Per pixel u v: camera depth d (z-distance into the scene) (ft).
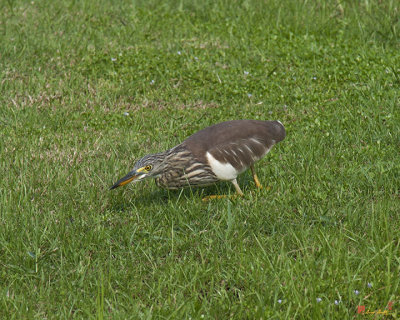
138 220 36.91
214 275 32.04
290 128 46.83
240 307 29.48
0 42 62.69
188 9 72.38
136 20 68.95
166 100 53.52
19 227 35.91
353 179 39.73
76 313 29.89
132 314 29.09
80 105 52.85
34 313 29.68
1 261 33.35
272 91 53.62
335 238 33.78
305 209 37.11
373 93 51.29
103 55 59.93
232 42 62.95
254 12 68.28
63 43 62.85
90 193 39.47
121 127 48.91
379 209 35.99
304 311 28.81
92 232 35.17
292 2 68.95
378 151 42.57
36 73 57.11
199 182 38.34
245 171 42.24
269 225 35.91
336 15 67.46
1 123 49.73
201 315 28.81
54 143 46.47
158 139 46.68
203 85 55.67
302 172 41.11
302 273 31.53
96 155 44.75
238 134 38.19
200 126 48.49
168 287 30.91
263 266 31.86
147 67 58.08
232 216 36.42
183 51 60.44
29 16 69.87
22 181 40.16
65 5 72.84
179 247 34.55
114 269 32.71
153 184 40.96
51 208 38.40
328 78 55.26
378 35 62.49
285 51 60.13
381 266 31.55
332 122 47.73
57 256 34.04
